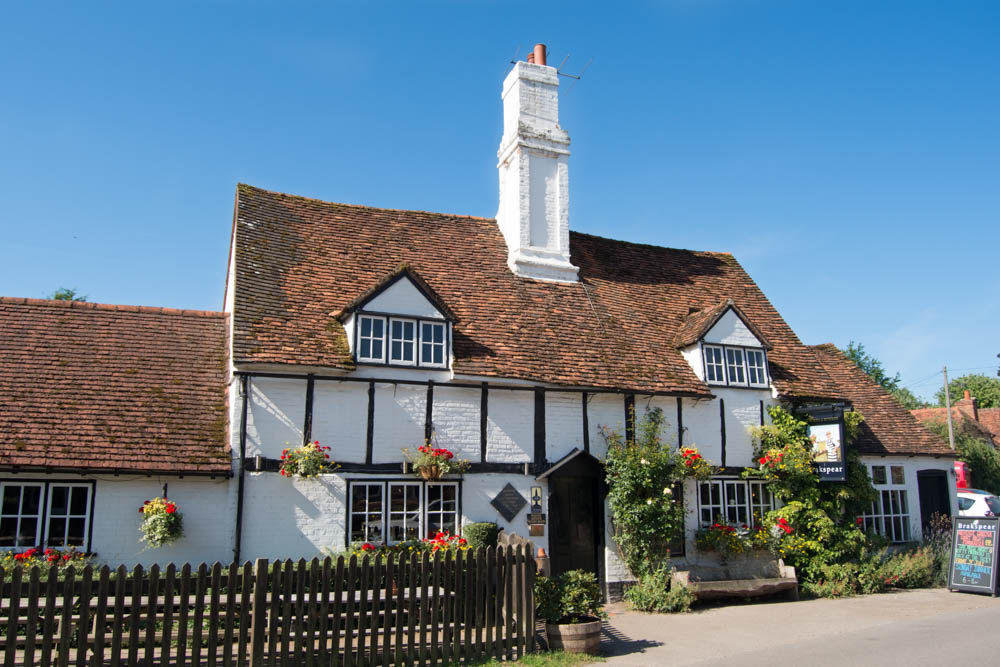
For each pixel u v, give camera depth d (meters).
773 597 14.41
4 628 8.67
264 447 12.01
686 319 17.42
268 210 15.43
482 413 13.56
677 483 14.91
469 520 13.11
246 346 12.05
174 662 7.74
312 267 14.53
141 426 11.80
